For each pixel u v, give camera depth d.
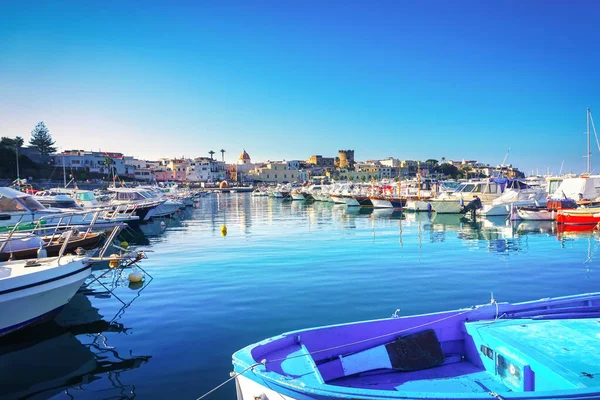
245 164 186.75
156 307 13.15
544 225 35.25
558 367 6.22
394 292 14.37
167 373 8.72
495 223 37.59
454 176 174.00
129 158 146.00
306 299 13.62
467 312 8.26
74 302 13.91
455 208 46.97
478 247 24.28
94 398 7.83
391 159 185.25
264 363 5.93
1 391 8.14
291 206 67.25
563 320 8.10
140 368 8.98
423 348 7.61
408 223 38.69
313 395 5.29
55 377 8.68
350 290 14.67
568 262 19.59
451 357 7.91
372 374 7.23
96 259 13.05
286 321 11.59
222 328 11.14
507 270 17.84
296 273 17.45
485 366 7.45
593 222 33.00
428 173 175.00
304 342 7.21
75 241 18.77
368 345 7.58
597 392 5.28
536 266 18.67
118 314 12.58
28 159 88.75
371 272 17.53
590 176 42.06
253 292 14.55
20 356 9.77
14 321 10.73
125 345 10.23
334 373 7.09
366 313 12.18
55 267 11.54
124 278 17.20
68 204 30.62
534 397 5.21
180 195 65.06
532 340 7.20
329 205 69.19
